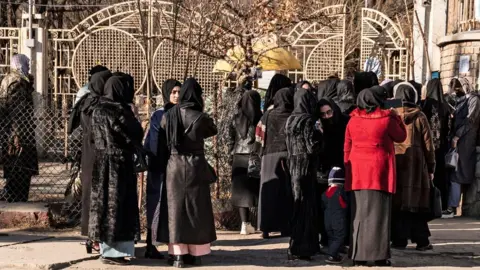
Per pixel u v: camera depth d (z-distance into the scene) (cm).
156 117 1008
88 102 1018
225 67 1772
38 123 1406
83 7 3228
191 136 972
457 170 1434
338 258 1011
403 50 2381
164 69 2291
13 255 1019
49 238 1155
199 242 969
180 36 1792
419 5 2241
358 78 1184
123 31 2348
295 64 1814
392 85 1250
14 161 1362
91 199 964
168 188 968
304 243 1020
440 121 1344
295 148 1005
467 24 1944
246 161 1210
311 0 2152
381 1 3359
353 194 998
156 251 1033
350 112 1080
